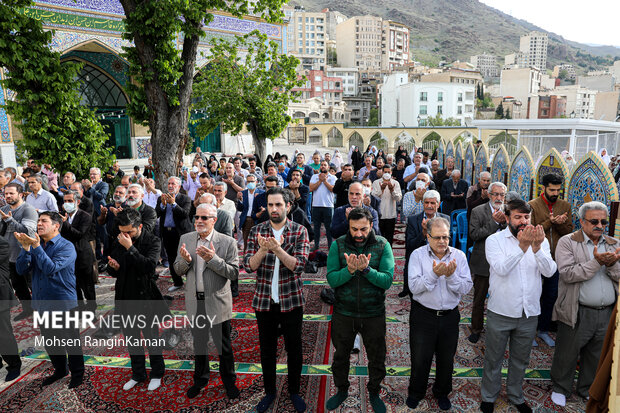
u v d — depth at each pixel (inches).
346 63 5374.0
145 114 305.1
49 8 561.0
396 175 406.3
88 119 319.3
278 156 457.7
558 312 136.6
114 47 628.1
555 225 177.3
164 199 225.1
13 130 568.7
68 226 190.1
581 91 3690.9
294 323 134.3
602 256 125.1
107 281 259.6
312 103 2516.0
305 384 149.0
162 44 282.8
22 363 168.4
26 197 242.2
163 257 289.4
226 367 141.1
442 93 2532.0
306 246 136.6
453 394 142.3
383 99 2837.1
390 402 138.7
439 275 124.0
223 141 858.8
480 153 370.9
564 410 133.0
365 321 129.3
